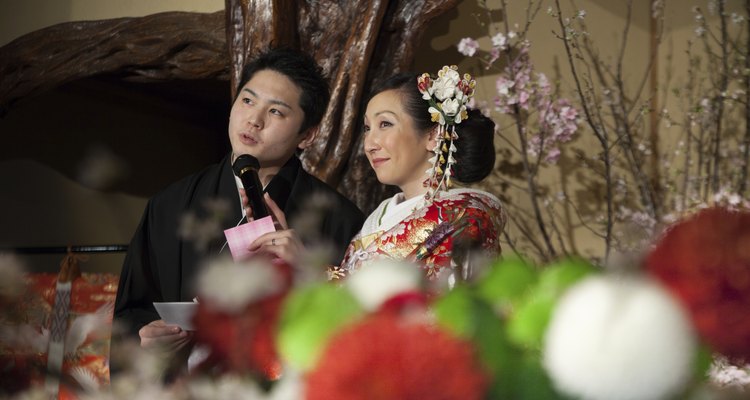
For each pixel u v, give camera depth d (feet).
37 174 14.58
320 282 1.47
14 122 14.23
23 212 14.34
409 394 1.11
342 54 10.25
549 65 12.33
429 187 6.09
